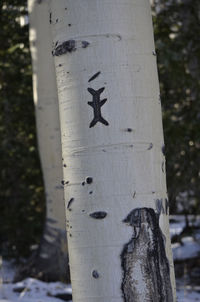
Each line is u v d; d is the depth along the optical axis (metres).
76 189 2.04
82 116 2.03
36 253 6.20
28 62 6.96
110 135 2.00
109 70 2.02
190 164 6.56
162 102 6.68
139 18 2.09
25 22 6.49
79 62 2.04
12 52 6.81
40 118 5.83
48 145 5.82
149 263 1.99
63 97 2.10
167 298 2.03
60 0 2.10
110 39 2.04
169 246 2.10
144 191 2.01
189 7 7.08
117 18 2.05
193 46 7.05
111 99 2.02
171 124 6.52
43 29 5.68
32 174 7.64
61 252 5.91
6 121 7.34
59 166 5.84
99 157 2.00
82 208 2.02
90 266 2.01
